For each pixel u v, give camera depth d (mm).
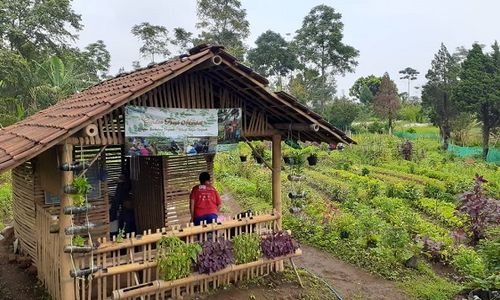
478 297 8656
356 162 32969
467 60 42562
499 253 9188
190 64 6902
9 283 8461
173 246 7387
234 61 7242
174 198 10453
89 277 6727
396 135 52562
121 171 11156
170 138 7449
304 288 8781
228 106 8367
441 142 46188
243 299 7926
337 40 77250
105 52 63625
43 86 34562
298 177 9734
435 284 9570
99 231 9047
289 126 8836
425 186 22219
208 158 11203
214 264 7691
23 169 9641
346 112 55406
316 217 14070
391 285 9484
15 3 41969
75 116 6781
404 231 11523
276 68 78750
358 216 14086
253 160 27078
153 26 56219
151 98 7449
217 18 53938
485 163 34500
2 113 31984
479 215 13016
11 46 42375
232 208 16688
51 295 7652
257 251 8406
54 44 45250
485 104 39500
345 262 10836
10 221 13711
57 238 7168
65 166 6457
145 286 7160
